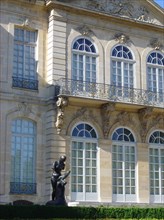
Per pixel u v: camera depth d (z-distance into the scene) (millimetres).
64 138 33094
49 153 32594
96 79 35469
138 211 27766
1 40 32812
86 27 35594
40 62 34062
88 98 33469
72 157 33375
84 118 34125
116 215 27078
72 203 31797
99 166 34125
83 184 33406
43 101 33531
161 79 38438
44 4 34344
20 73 33469
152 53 38406
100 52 35906
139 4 38156
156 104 36312
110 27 36656
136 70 37219
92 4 35938
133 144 35844
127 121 35750
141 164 35812
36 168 32625
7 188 31328
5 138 31812
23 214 25266
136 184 35469
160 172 36719
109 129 34875
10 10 33375
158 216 28297
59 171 29062
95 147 34375
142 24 37719
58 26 34375
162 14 39031
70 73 34344
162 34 39000
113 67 36375
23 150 32594
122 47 37031
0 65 32531
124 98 35219
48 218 25594
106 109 34312
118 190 34688
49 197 31969
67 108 33500
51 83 33562
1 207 24859
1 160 31469
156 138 37031
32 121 33156
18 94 32781
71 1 35031
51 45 34031
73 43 34938
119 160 35156
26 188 32125
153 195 36094
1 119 31906
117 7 37000
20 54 33750
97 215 26594
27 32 34250
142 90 36344
